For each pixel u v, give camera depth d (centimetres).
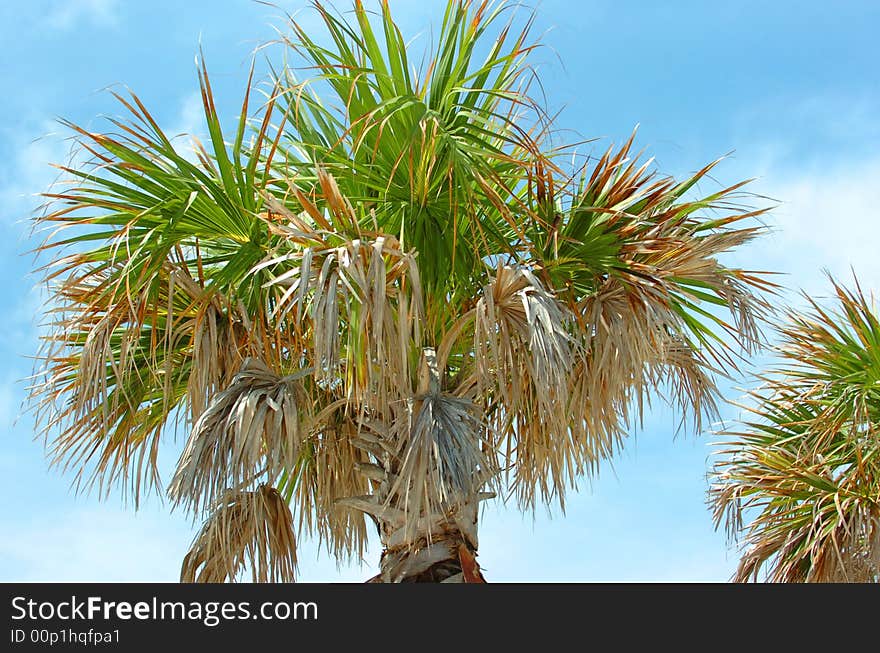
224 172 504
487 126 572
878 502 715
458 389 539
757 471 784
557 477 550
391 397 521
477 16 522
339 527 639
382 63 531
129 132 503
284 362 585
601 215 538
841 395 769
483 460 498
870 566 704
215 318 541
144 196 514
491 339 482
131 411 533
